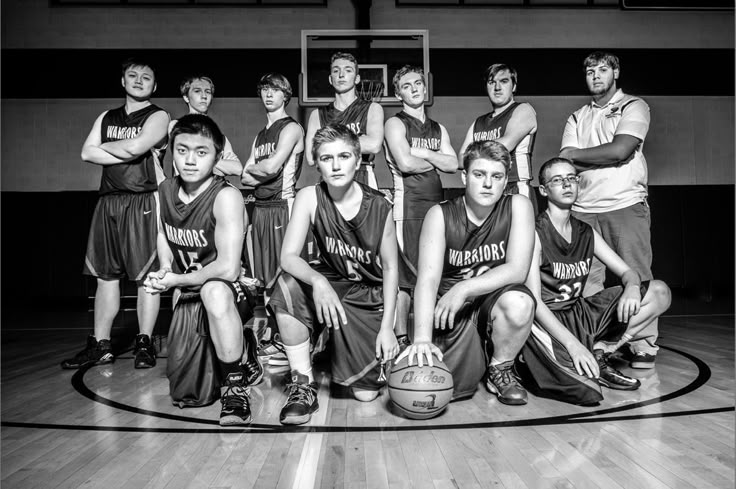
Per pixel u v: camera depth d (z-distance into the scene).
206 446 1.93
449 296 2.27
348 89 3.60
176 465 1.75
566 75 7.21
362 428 2.10
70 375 3.19
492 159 2.24
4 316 6.08
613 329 2.77
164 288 2.31
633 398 2.50
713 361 3.34
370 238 2.30
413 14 7.24
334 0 7.23
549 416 2.23
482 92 7.21
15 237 6.70
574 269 2.79
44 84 7.10
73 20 7.11
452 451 1.83
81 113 7.21
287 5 7.21
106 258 3.51
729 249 6.89
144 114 3.62
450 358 2.40
